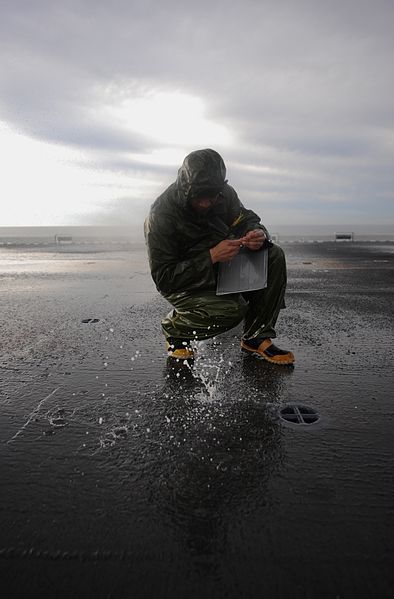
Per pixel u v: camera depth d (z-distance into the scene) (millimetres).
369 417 2027
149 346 3227
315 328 3754
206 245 2795
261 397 2262
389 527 1284
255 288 2727
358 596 1047
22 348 3170
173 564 1141
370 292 5727
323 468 1600
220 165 2482
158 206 2703
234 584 1079
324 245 17453
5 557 1164
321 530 1271
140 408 2125
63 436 1839
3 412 2074
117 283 6797
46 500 1409
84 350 3119
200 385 2434
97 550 1188
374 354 3012
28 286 6480
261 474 1561
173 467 1607
